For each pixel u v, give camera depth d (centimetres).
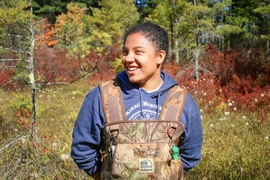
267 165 423
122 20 2373
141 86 157
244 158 454
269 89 918
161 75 164
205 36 1288
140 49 150
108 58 1290
